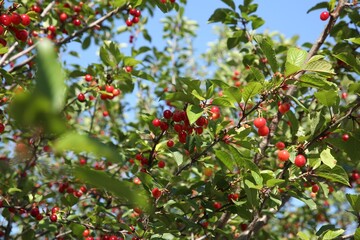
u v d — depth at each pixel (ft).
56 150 2.92
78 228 14.89
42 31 20.44
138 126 23.70
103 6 23.34
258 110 12.60
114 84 18.52
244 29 19.45
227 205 13.91
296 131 14.42
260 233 20.21
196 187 14.24
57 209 15.55
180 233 13.84
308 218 26.61
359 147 13.33
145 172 13.97
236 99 11.63
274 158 18.70
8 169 4.21
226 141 12.22
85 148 2.90
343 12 17.97
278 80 11.46
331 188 17.19
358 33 18.12
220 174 13.69
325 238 12.44
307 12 17.28
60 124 2.79
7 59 20.76
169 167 21.34
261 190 12.62
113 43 17.16
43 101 2.61
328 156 12.53
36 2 20.40
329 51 17.48
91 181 3.04
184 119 12.30
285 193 14.39
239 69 29.91
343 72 18.62
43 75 2.63
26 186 15.99
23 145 4.31
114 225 14.99
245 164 12.07
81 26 22.12
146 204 3.00
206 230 14.28
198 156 13.25
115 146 17.13
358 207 12.75
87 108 21.38
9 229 16.43
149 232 13.48
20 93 2.64
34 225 17.13
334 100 12.23
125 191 2.96
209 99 12.01
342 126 14.32
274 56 11.97
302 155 12.66
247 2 18.83
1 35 13.46
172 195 13.97
